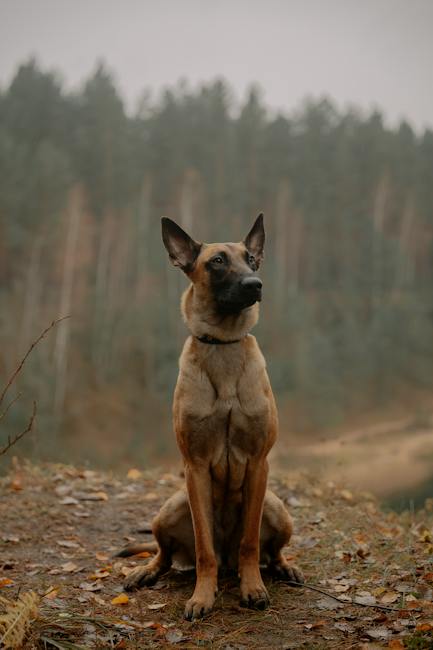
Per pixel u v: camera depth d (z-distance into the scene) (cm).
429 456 1755
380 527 553
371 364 3859
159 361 3522
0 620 321
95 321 3578
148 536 543
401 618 353
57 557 488
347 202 4994
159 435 3000
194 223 4228
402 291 4784
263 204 4784
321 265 4803
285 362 3434
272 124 5216
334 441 2711
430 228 5491
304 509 604
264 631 352
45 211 3588
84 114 4906
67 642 327
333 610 374
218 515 432
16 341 3117
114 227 3988
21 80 5003
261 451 409
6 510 580
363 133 5512
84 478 715
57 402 2983
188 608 374
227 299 410
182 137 4684
